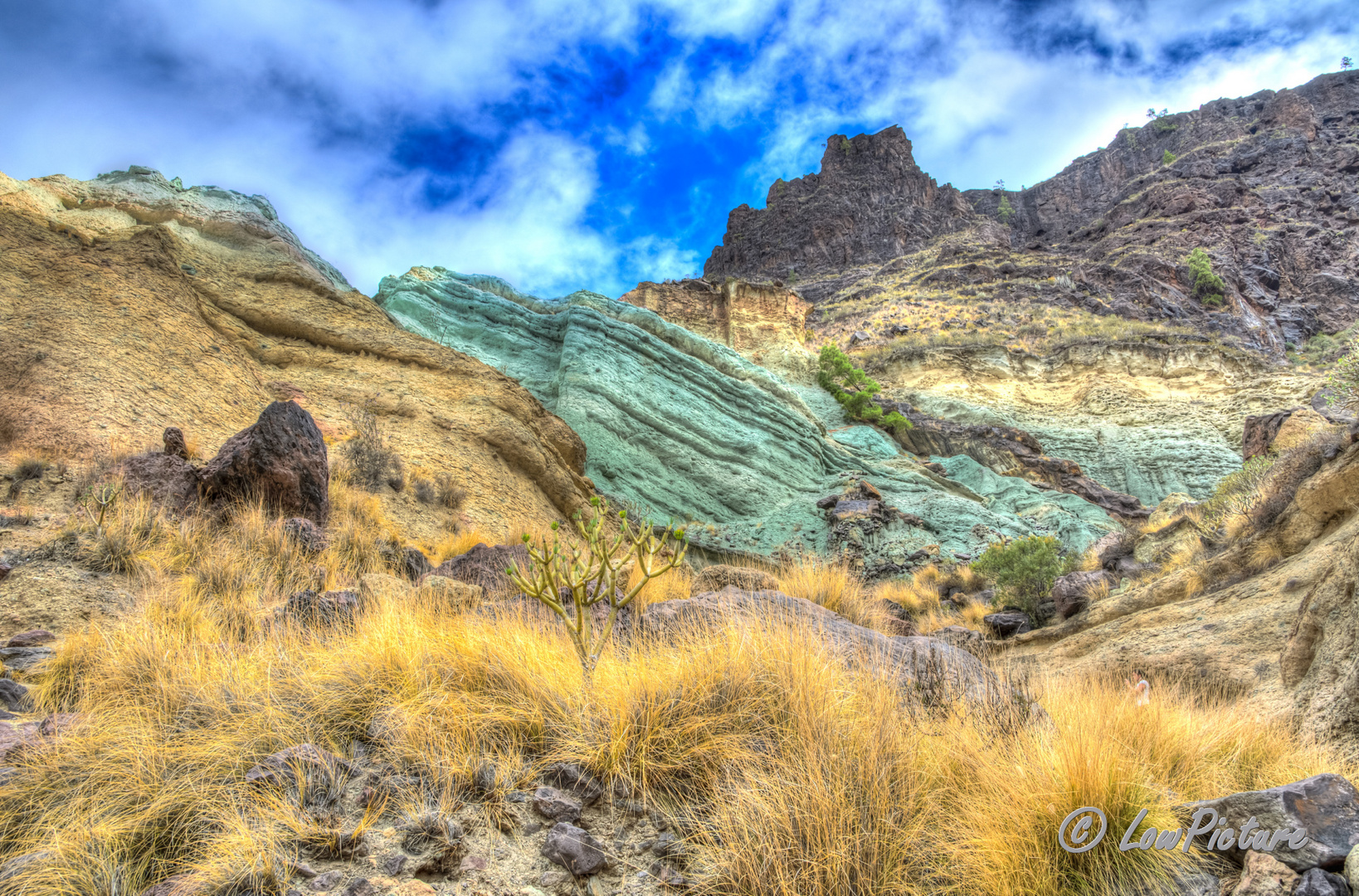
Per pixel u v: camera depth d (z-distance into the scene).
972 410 65.31
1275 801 2.56
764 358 70.12
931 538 35.44
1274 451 16.66
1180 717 4.37
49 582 5.85
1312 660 6.78
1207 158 138.25
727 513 37.12
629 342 41.41
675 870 2.63
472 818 2.77
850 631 5.72
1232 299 94.56
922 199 164.62
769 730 3.43
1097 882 2.61
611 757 3.18
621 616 5.64
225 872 2.27
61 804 2.62
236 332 20.23
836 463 45.69
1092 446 61.44
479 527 16.27
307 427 10.45
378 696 3.56
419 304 39.22
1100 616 14.05
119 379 13.59
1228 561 12.66
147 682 3.67
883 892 2.54
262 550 7.75
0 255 15.16
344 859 2.45
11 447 10.36
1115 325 80.19
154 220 23.48
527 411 24.38
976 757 3.33
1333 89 153.00
